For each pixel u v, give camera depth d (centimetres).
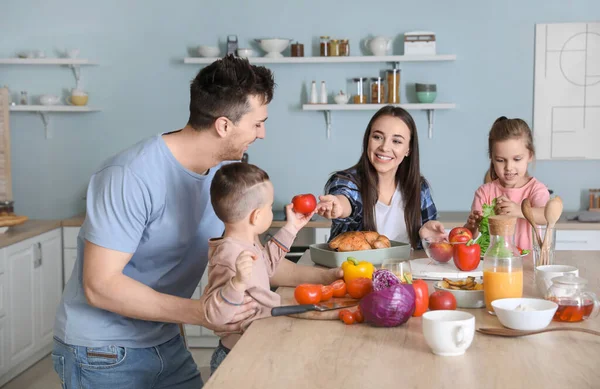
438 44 470
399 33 471
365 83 474
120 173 170
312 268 196
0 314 361
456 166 476
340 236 221
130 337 186
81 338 184
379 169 248
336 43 463
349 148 482
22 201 500
